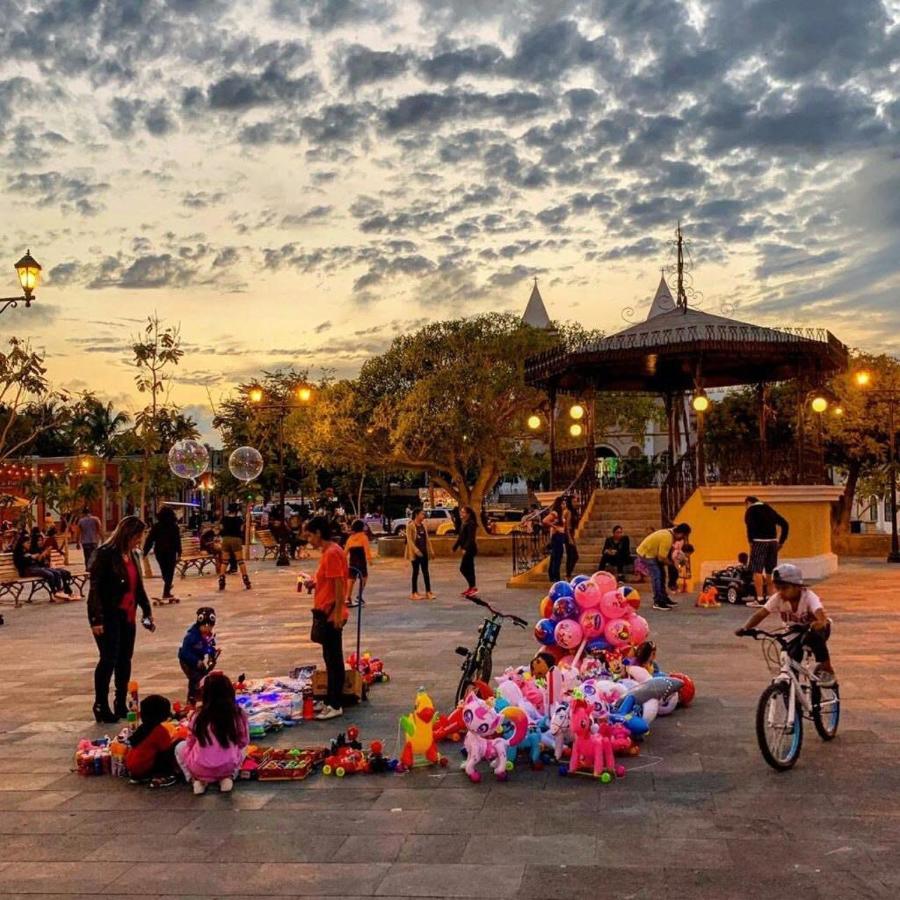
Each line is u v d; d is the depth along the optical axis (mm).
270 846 5543
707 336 21109
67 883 5066
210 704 6660
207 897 4832
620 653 8867
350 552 17578
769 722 6762
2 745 8047
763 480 22094
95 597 8820
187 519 58625
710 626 13852
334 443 33969
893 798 6098
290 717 8531
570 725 6781
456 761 7238
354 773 7004
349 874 5066
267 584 23281
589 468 23828
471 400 32844
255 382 41469
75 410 22094
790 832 5512
